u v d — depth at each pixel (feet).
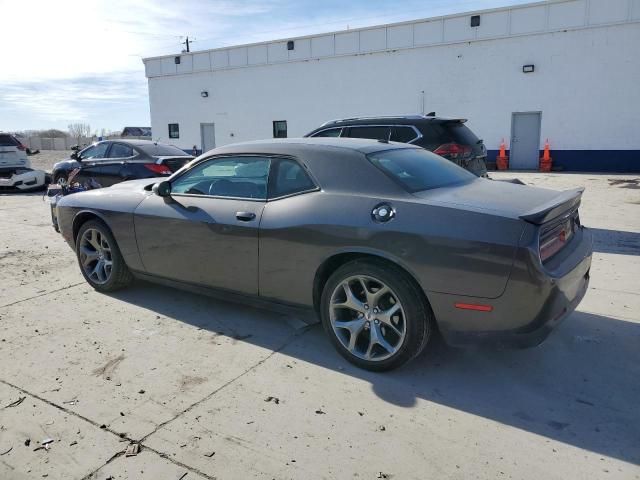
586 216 29.60
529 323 10.16
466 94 67.21
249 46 82.99
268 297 13.30
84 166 35.76
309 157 12.84
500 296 10.11
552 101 62.28
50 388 11.10
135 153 34.40
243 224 13.15
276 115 82.74
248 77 84.38
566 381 11.27
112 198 16.52
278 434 9.46
